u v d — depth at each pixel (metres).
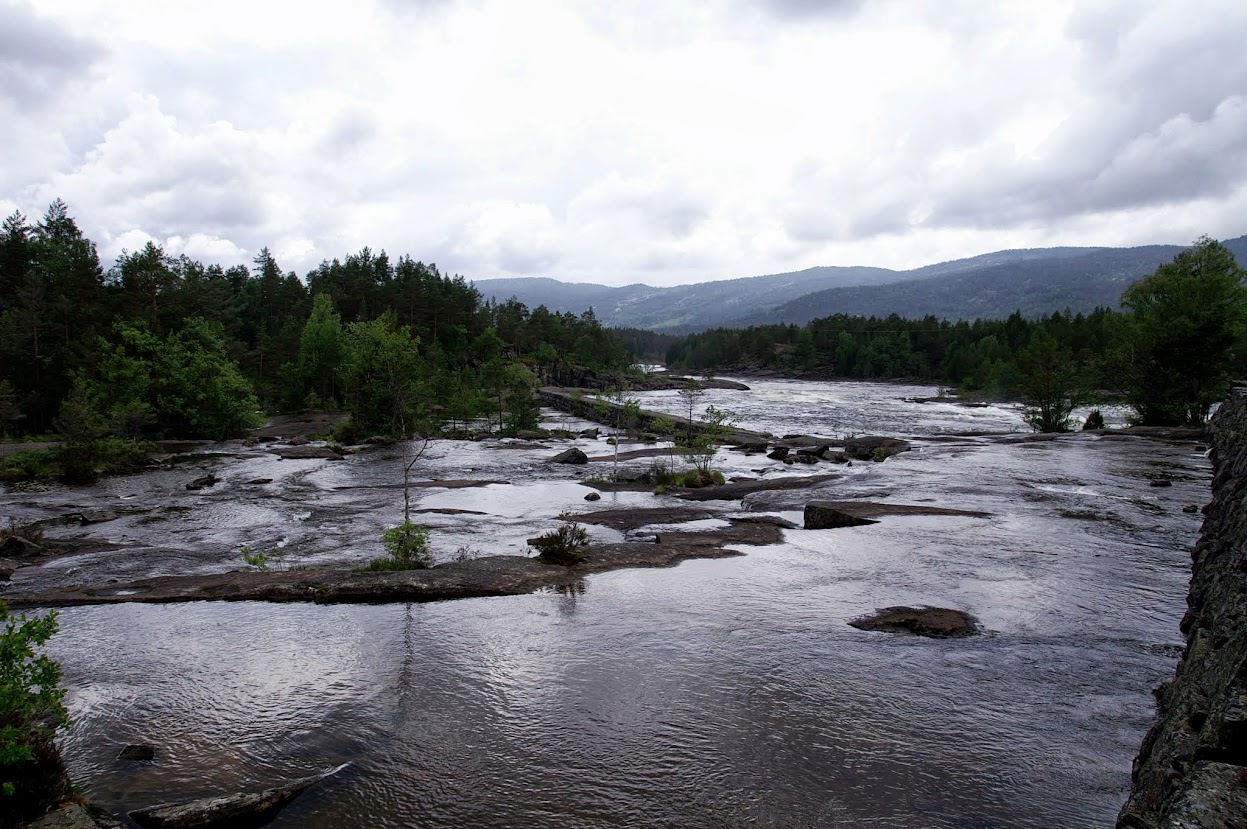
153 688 8.94
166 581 14.12
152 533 19.97
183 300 68.56
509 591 13.04
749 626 11.08
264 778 6.81
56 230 90.75
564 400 86.62
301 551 17.53
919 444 42.53
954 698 8.45
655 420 56.53
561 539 15.55
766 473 33.06
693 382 49.09
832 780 6.69
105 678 9.27
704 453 35.31
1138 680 8.88
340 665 9.66
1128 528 17.44
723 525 19.66
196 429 52.59
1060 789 6.51
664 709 8.23
